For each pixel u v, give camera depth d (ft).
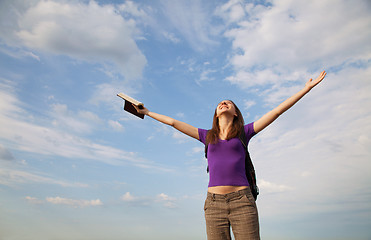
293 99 9.13
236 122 9.62
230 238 8.64
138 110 10.84
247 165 9.34
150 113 10.76
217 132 9.52
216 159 8.95
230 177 8.54
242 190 8.39
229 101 9.95
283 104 9.23
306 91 9.06
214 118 9.82
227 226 8.52
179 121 10.39
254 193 9.30
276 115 9.24
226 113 9.60
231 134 9.25
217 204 8.50
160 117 10.57
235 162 8.72
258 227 8.31
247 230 8.11
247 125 9.68
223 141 9.25
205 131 10.13
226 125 9.65
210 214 8.61
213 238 8.52
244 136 9.34
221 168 8.71
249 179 9.31
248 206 8.28
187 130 10.21
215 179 8.72
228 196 8.38
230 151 8.97
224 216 8.45
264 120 9.36
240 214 8.25
